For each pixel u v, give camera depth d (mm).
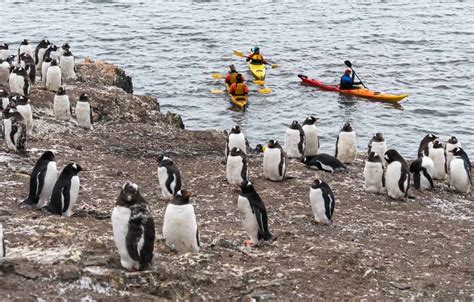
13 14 82875
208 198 22141
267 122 44250
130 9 87688
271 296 14406
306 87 52000
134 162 25859
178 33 72438
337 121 44750
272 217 20438
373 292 15398
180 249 15789
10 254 14117
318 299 14633
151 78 54281
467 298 15609
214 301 13867
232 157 23094
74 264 13727
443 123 44656
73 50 64188
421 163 24469
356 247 17953
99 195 20938
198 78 54188
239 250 16781
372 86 53438
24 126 23188
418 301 15258
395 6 92250
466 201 23828
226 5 91625
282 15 84500
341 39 70250
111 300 12977
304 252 17078
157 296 13516
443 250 18781
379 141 26359
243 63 59500
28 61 35594
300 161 26984
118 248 13633
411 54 64188
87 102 28859
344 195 23234
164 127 32125
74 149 26109
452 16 84812
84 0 93875
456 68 59062
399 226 20469
